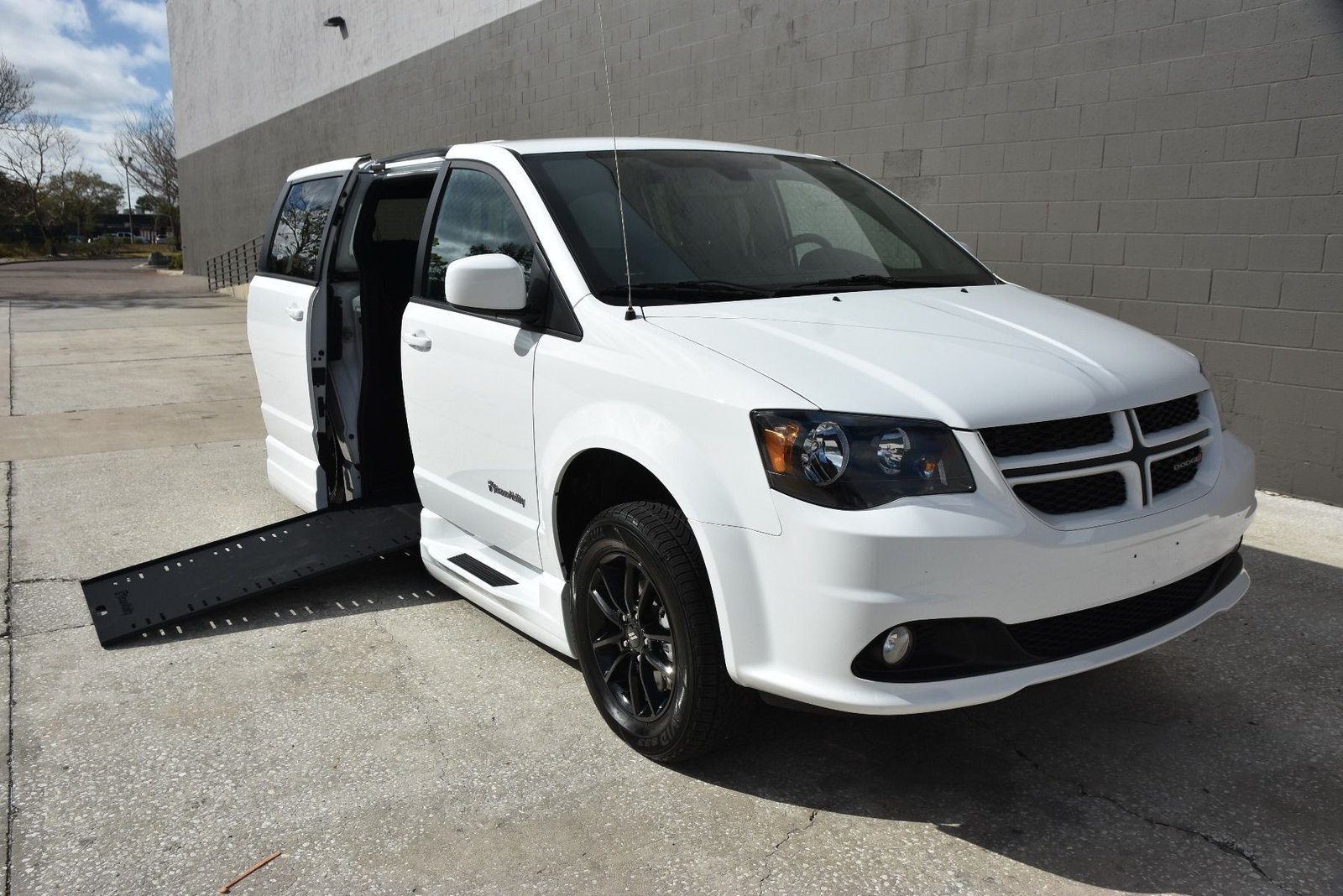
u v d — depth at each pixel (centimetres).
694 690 274
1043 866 252
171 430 792
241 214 2520
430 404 392
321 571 421
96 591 428
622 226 337
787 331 287
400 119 1545
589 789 288
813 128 797
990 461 246
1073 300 635
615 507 298
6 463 690
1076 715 327
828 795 283
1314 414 536
